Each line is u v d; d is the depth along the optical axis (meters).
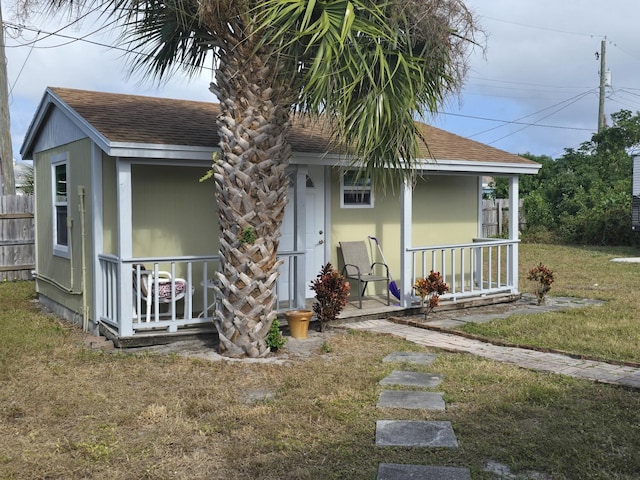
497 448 4.16
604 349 6.93
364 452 4.14
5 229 13.02
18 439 4.41
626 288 12.19
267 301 6.61
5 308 10.16
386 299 10.01
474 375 5.91
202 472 3.87
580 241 22.66
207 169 8.57
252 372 6.06
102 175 7.82
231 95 6.32
